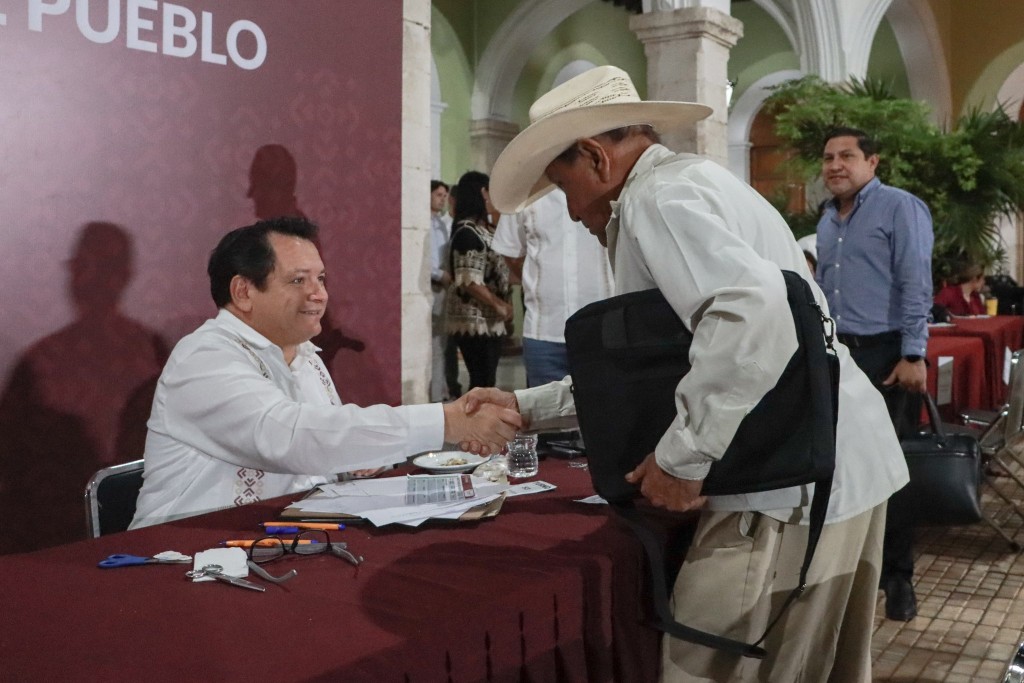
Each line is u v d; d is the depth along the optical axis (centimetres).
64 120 267
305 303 198
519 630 134
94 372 279
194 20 296
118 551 158
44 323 267
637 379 152
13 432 263
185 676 109
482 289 528
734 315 134
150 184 288
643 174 159
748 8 1255
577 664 146
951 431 384
